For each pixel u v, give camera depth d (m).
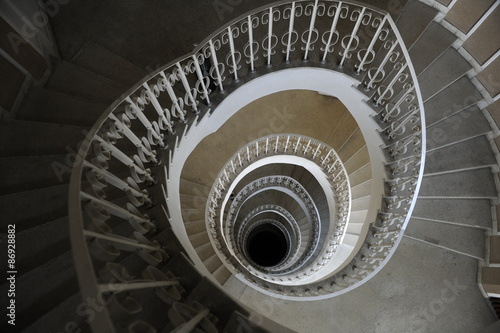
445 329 4.56
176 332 1.95
